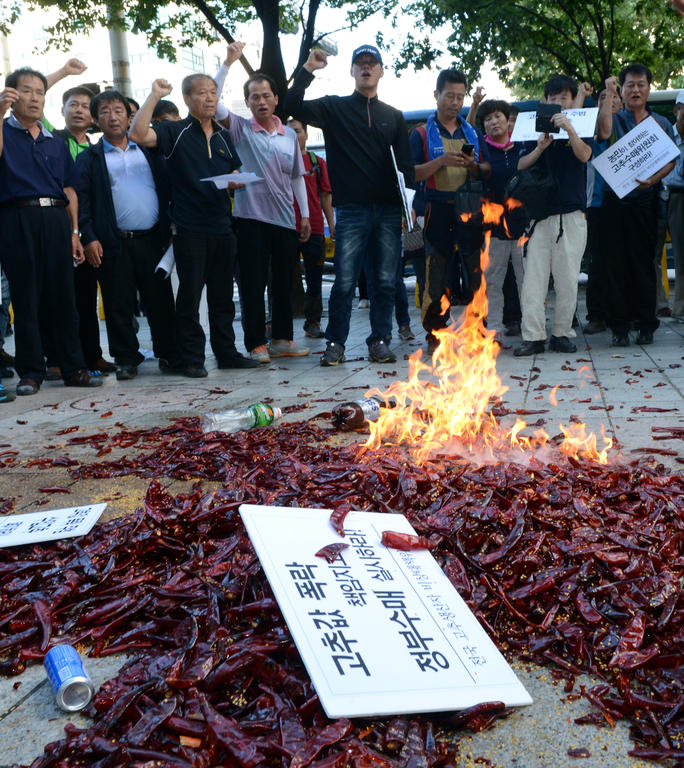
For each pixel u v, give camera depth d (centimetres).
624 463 388
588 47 2014
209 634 229
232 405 596
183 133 735
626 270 790
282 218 807
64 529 322
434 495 327
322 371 746
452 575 260
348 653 211
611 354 757
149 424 544
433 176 794
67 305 720
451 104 788
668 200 922
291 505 320
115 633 246
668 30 2047
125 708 197
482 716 199
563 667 221
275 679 210
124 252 753
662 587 246
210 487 389
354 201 747
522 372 680
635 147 741
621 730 196
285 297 854
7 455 475
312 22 1512
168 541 299
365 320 1235
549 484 328
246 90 804
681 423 465
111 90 762
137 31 1686
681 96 831
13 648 239
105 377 800
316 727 192
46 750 188
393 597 236
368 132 735
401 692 201
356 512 277
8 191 681
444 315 818
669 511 306
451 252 808
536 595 251
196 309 752
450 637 225
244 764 179
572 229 755
